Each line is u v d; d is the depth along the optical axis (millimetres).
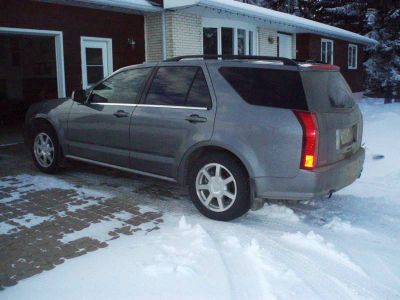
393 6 27266
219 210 4945
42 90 15977
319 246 4273
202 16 13617
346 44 23125
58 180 6645
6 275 3670
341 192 6371
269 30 17109
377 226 5023
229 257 4027
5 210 5273
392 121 11305
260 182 4637
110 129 5910
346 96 5230
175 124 5199
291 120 4457
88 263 3879
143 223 4887
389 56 27891
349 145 5020
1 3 9461
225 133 4789
